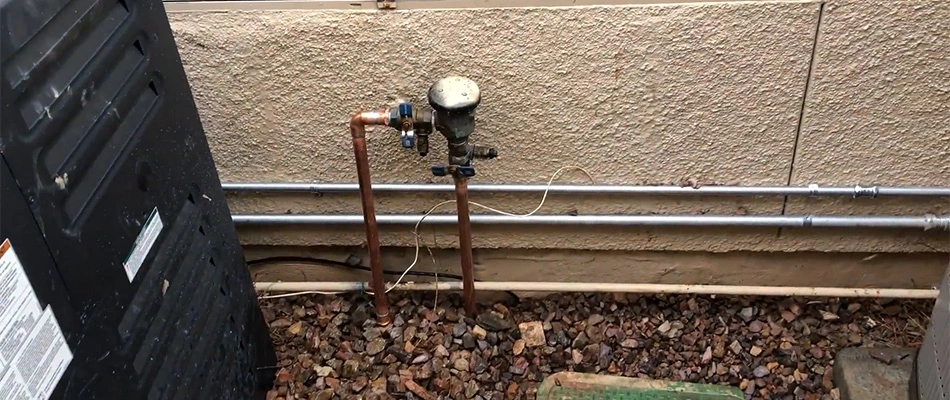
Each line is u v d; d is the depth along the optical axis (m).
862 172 1.87
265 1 1.66
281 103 1.81
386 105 1.80
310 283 2.16
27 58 1.01
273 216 2.01
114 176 1.20
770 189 1.89
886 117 1.76
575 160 1.88
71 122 1.10
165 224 1.38
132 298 1.27
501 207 1.98
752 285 2.18
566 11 1.63
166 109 1.39
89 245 1.13
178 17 1.69
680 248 2.07
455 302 2.18
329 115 1.82
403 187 1.92
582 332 2.08
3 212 0.94
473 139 1.86
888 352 1.91
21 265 0.97
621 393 1.88
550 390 1.90
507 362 2.00
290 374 1.98
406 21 1.66
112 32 1.21
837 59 1.67
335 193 1.98
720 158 1.86
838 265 2.11
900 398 1.78
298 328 2.11
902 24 1.61
